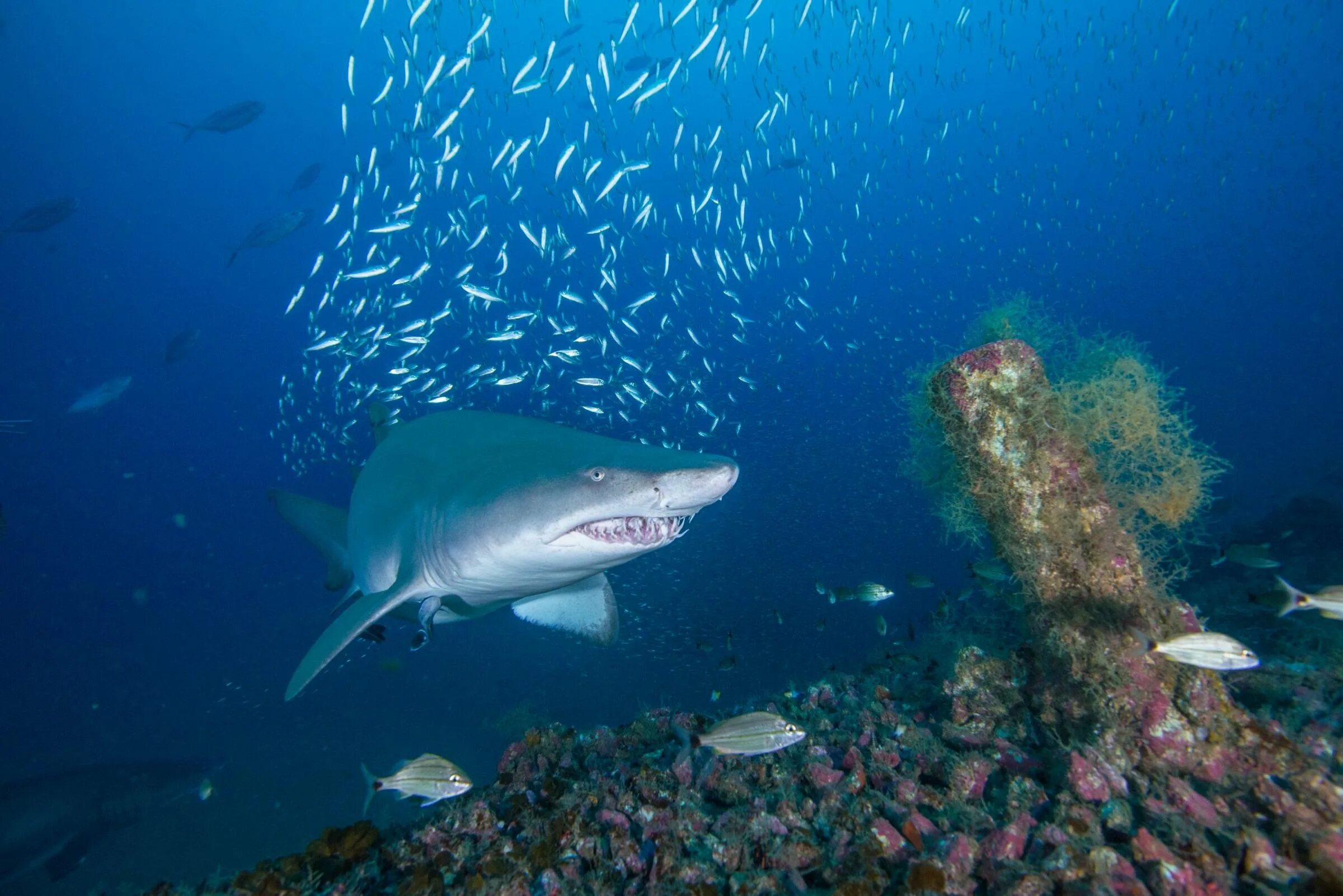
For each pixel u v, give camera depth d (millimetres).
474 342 16094
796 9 16703
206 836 14477
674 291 17953
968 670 4102
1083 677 3551
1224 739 3230
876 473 26188
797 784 3814
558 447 4695
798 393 24922
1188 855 2646
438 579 4875
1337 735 3443
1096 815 2939
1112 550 3607
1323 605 3340
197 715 22672
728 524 23125
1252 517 20812
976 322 5348
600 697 15844
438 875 3262
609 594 6148
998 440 3734
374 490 5781
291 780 16469
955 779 3445
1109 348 4781
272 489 7516
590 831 3436
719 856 3184
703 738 3779
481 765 14875
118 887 13023
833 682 6172
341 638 4422
